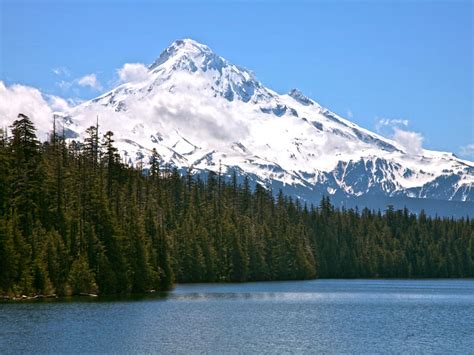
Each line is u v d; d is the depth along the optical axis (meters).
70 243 142.38
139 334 93.06
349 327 105.81
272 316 118.50
